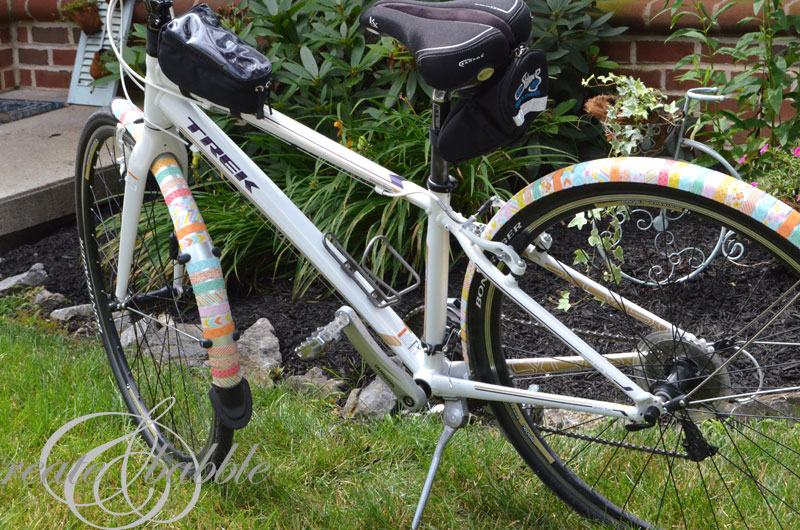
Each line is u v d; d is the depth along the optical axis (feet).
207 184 11.83
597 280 10.28
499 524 6.98
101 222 8.78
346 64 12.07
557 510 7.09
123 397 8.48
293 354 9.65
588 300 9.90
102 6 16.83
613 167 5.48
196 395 8.34
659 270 10.41
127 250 7.60
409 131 11.11
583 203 5.71
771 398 7.95
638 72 13.38
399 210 10.53
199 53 5.99
